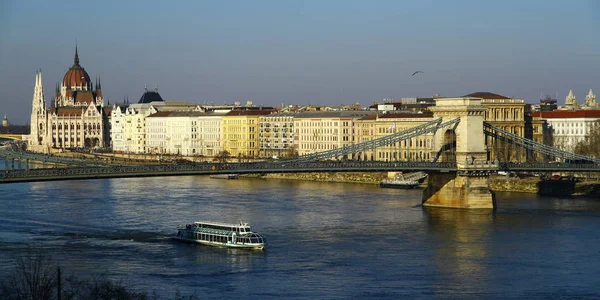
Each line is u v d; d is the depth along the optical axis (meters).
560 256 199.38
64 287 156.38
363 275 181.25
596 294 168.25
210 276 179.75
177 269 185.50
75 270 182.25
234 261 193.62
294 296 165.12
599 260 195.38
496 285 174.25
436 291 169.50
